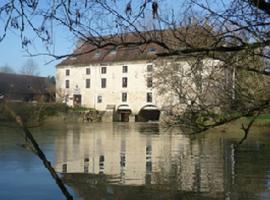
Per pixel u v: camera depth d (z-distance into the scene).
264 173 18.19
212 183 16.22
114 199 13.84
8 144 29.38
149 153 26.19
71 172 18.92
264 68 4.73
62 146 30.36
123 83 79.94
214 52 4.61
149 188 15.43
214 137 33.69
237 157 23.38
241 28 4.50
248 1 4.41
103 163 21.88
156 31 4.35
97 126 58.44
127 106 79.50
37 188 15.19
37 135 39.62
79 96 84.31
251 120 4.86
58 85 85.81
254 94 4.84
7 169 18.95
